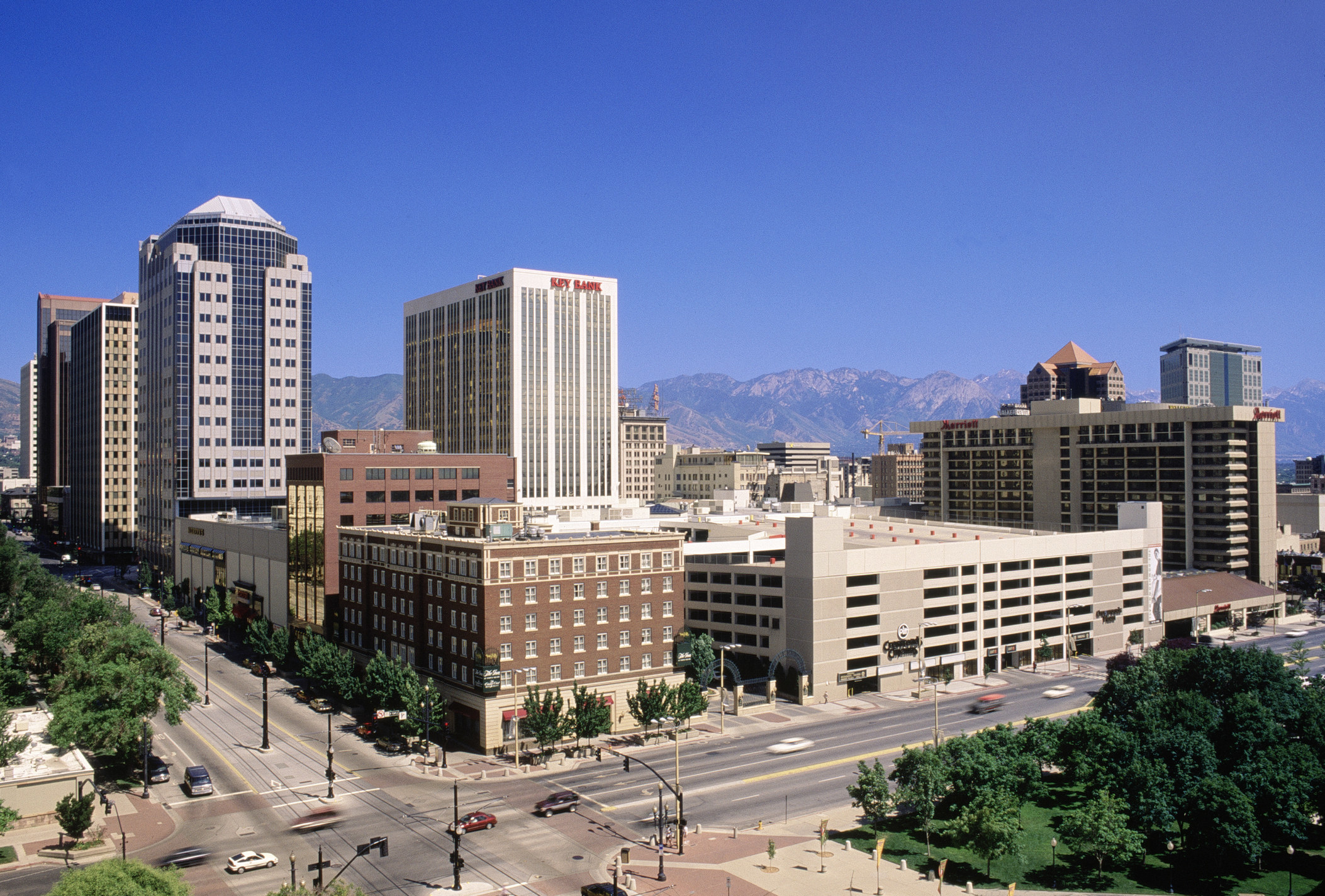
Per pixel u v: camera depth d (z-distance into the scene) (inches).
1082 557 7003.0
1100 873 3125.0
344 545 5880.9
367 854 3129.9
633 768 4168.3
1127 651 7027.6
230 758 4242.1
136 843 3238.2
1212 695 4461.1
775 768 4178.2
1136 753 3681.1
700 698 4677.7
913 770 3447.3
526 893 2847.0
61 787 3371.1
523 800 3710.6
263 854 3034.0
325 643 5344.5
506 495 6678.2
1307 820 3383.4
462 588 4591.5
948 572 6195.9
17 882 2910.9
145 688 3838.6
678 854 3186.5
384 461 6220.5
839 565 5639.8
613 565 4776.1
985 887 3026.6
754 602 5910.4
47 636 5167.3
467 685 4503.0
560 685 4584.2
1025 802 3649.1
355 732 4697.3
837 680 5605.3
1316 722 4114.2
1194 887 3117.6
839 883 2974.9
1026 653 6643.7
